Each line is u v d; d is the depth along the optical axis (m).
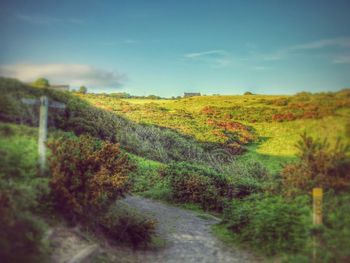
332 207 8.30
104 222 9.13
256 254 8.63
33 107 11.40
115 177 9.41
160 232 10.80
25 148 9.30
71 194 8.32
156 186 15.95
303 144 10.28
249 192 14.44
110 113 22.64
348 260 6.80
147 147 20.73
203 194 14.76
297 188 9.58
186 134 22.86
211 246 9.62
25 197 7.39
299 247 7.98
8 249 5.94
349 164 9.23
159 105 30.09
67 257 6.87
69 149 9.19
